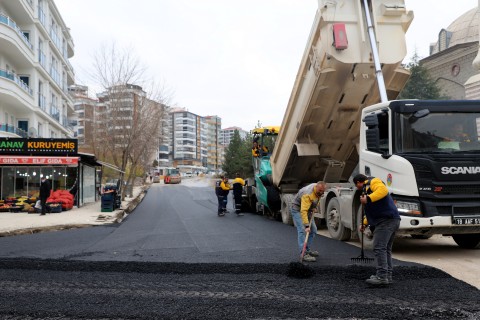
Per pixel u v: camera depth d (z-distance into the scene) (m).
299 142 11.04
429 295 5.11
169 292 5.41
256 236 10.26
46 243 9.98
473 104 7.56
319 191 7.02
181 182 67.50
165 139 37.97
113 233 11.90
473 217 6.99
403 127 7.38
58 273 6.53
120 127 25.94
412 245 8.93
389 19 8.98
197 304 4.89
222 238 10.12
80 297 5.23
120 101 26.06
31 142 19.69
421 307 4.68
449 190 7.07
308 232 6.90
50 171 20.55
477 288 5.43
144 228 12.95
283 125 11.73
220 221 14.20
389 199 5.62
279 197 13.40
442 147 7.32
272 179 13.50
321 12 8.89
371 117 7.58
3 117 26.41
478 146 7.37
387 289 5.39
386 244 5.55
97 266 6.90
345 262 6.88
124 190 25.30
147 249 8.77
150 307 4.80
